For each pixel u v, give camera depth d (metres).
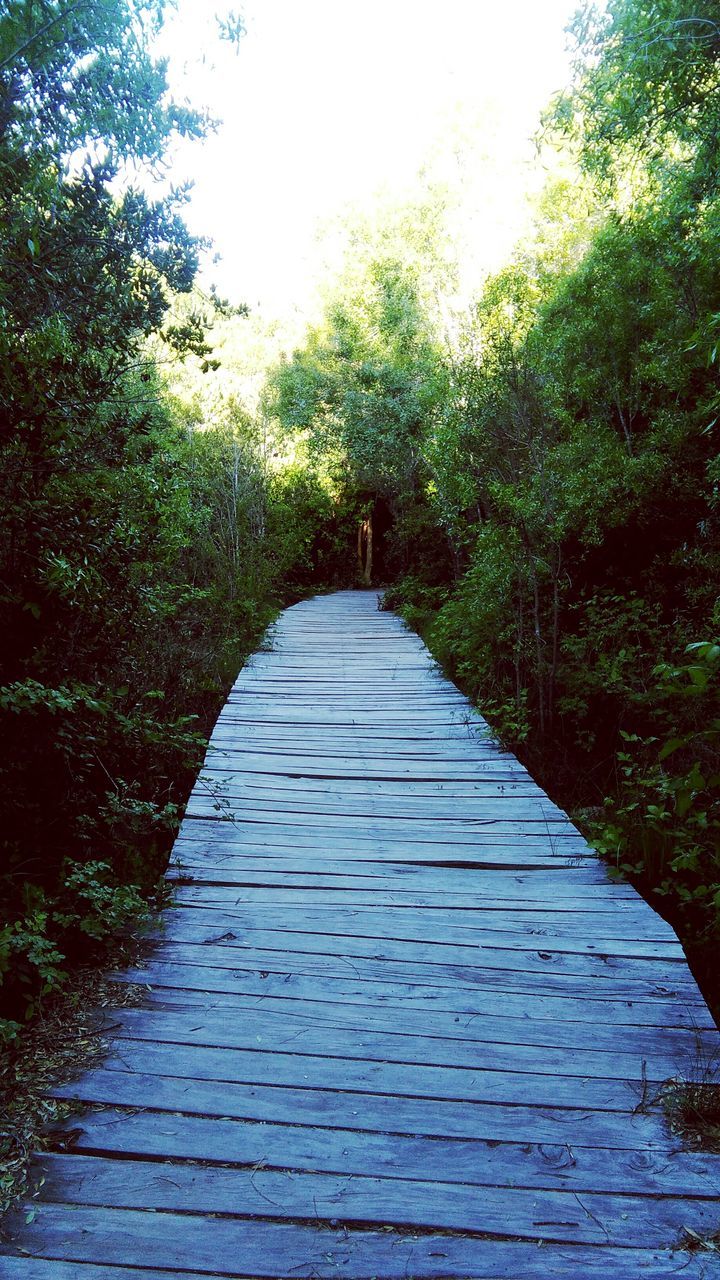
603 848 3.94
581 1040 2.53
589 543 6.65
